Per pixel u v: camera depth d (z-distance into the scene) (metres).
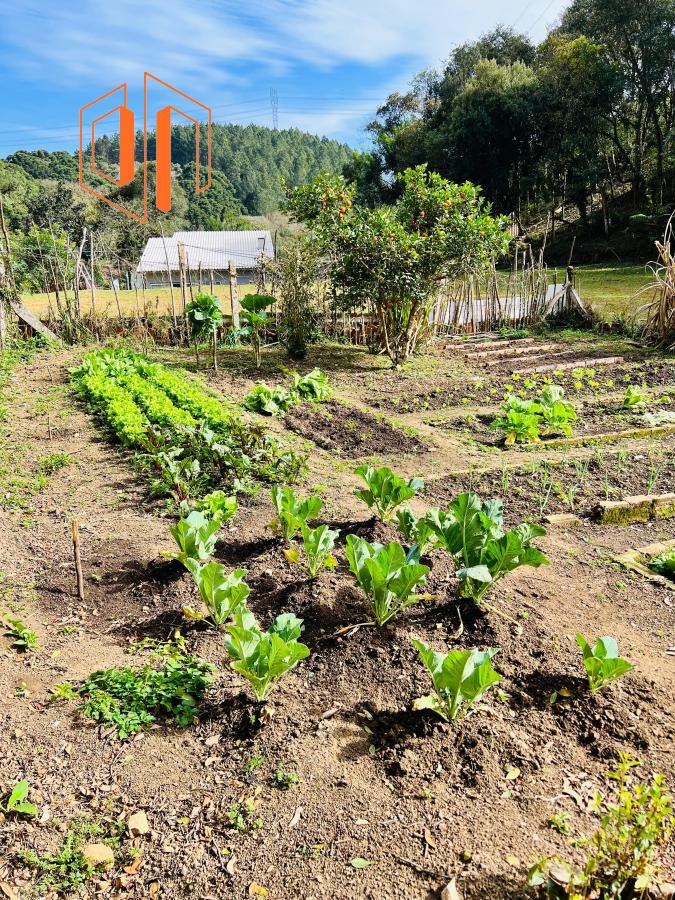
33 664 3.60
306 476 6.52
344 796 2.70
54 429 8.40
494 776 2.78
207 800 2.70
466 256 12.58
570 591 4.35
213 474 6.50
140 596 4.35
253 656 3.12
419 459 7.12
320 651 3.69
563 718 3.13
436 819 2.57
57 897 2.29
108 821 2.59
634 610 4.14
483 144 36.28
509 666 3.50
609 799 2.65
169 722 3.19
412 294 12.36
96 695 3.28
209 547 4.38
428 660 3.04
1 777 2.78
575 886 2.17
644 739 2.97
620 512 5.58
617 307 17.05
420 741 2.98
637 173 34.91
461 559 4.04
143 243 40.00
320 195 12.62
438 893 2.26
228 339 14.54
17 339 13.69
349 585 4.32
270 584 4.39
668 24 30.86
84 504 5.96
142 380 10.38
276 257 15.11
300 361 13.00
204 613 4.12
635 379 10.76
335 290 13.79
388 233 12.28
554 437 7.91
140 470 6.85
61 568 4.70
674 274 13.15
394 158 45.22
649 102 33.34
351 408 9.41
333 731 3.07
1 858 2.41
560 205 40.31
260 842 2.49
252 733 3.07
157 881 2.35
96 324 14.64
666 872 2.28
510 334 15.32
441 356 13.48
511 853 2.40
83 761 2.91
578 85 33.28
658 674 3.45
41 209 46.66
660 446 7.39
